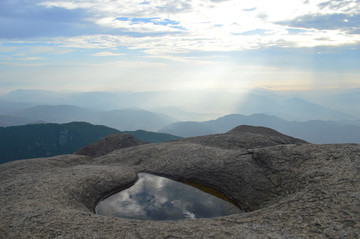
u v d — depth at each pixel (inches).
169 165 839.1
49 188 592.4
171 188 708.7
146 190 697.0
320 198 418.0
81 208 517.3
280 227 353.1
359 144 641.0
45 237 372.8
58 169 847.1
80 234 372.2
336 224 338.6
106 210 581.0
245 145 1042.1
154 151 974.4
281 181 604.1
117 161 964.0
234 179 695.7
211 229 366.3
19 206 490.3
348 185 439.8
